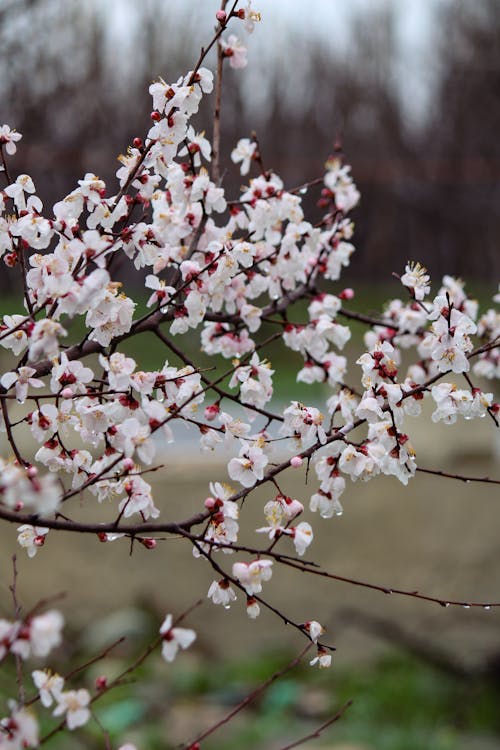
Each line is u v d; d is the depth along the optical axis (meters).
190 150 2.44
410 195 10.42
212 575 6.09
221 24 2.38
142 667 5.59
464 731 5.32
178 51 7.86
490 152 11.45
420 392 2.20
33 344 1.76
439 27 12.48
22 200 2.22
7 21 5.18
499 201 10.58
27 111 5.89
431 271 10.71
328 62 12.17
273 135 10.66
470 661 5.81
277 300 2.97
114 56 7.34
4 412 1.93
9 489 1.45
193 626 6.07
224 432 2.21
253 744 5.00
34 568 5.77
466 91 11.73
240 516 6.02
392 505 6.21
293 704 5.52
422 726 5.32
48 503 1.47
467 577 6.20
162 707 5.24
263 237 3.01
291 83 11.66
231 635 6.13
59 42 6.29
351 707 5.48
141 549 6.00
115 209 2.25
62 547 5.84
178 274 2.49
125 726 4.89
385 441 2.15
